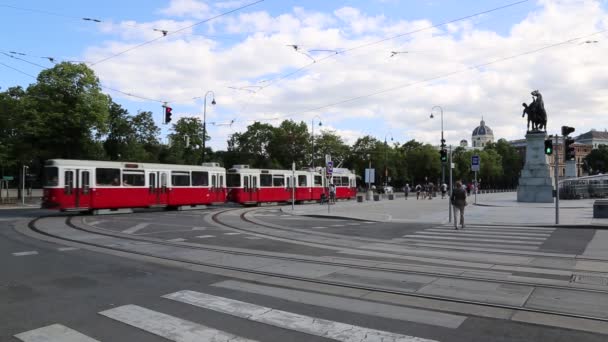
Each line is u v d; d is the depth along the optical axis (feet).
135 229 62.08
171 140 253.03
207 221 75.92
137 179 98.58
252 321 20.61
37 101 137.69
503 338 18.45
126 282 28.89
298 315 21.47
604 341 18.19
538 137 133.69
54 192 85.15
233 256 39.58
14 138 142.51
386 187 272.31
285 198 142.31
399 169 332.19
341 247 45.83
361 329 19.43
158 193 102.94
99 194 91.45
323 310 22.44
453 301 24.29
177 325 20.02
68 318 21.13
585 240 50.37
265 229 63.67
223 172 120.67
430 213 95.66
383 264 35.58
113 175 94.12
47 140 137.49
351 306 23.20
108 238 52.06
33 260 37.14
